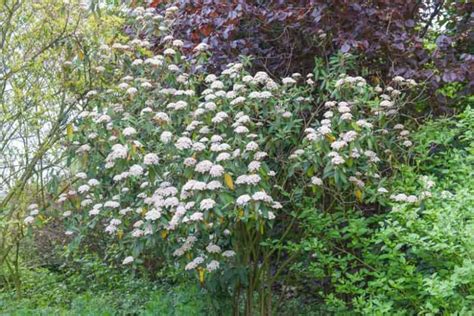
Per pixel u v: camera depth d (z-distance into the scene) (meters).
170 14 4.40
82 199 3.81
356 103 3.64
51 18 4.14
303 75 4.55
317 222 3.65
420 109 4.42
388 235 3.08
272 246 3.99
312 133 3.47
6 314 4.30
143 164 3.48
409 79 4.06
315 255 3.78
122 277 5.38
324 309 4.34
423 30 4.80
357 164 3.64
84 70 4.26
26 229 4.55
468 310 2.64
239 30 4.61
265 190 3.35
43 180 4.54
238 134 3.40
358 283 3.92
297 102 3.81
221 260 3.70
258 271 4.18
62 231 5.78
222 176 3.20
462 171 3.43
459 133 3.98
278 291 4.76
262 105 3.60
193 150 3.35
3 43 4.17
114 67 4.20
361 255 3.81
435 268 3.15
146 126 3.59
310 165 3.53
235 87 3.62
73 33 4.19
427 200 3.25
